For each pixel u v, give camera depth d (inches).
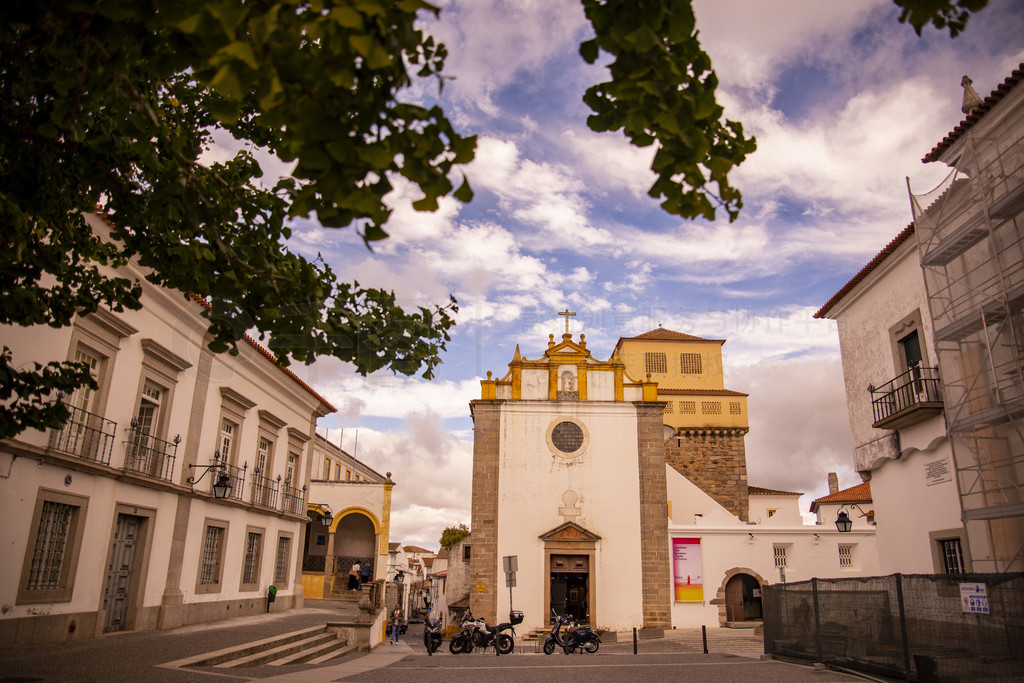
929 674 357.1
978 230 524.7
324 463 1573.6
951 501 581.3
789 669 476.4
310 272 239.3
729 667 503.2
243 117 290.8
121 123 198.4
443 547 2637.8
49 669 365.7
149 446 613.6
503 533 1039.6
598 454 1072.8
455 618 1328.7
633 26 132.1
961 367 560.7
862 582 428.1
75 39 170.2
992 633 317.1
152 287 590.2
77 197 296.5
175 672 392.8
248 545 830.5
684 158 134.2
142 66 221.5
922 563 622.5
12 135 227.3
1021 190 461.7
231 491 759.7
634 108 135.5
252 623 721.6
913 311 639.8
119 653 446.9
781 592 549.6
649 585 1013.8
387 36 117.4
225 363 737.6
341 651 675.4
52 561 494.0
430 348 246.8
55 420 299.0
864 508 1389.0
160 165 237.5
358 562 1387.8
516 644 929.5
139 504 596.7
